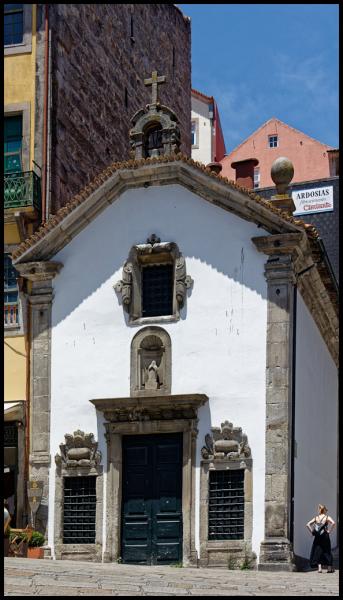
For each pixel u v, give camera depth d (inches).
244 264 1032.8
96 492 1032.8
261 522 977.5
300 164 2001.7
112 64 1392.7
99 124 1332.4
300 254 1028.5
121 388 1046.4
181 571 858.8
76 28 1274.6
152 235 1067.3
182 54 1697.8
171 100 1632.6
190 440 1009.5
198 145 2151.8
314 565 949.8
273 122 2041.1
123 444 1040.8
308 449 1080.8
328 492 1182.9
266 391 1002.1
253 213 1033.5
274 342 1009.5
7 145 1190.3
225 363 1019.9
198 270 1045.8
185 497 1002.7
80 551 1024.2
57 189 1190.3
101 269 1079.0
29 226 1152.8
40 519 1041.5
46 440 1058.1
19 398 1097.4
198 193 1057.5
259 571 944.9
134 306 1061.1
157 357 1043.9
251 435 997.8
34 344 1083.3
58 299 1086.4
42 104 1189.1
